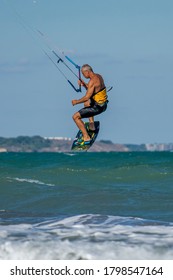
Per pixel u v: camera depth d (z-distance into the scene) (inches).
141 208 2244.1
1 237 1517.0
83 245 1435.8
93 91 1862.7
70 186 2824.8
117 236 1525.6
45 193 2615.7
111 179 3250.5
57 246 1430.9
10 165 4402.1
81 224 1713.8
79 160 5157.5
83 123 1915.6
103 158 5654.5
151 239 1487.5
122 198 2458.2
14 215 1935.3
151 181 3154.5
